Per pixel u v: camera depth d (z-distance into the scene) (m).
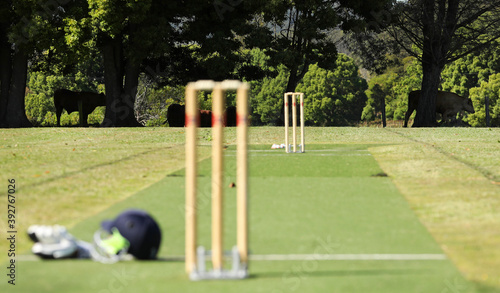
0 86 123.50
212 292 17.73
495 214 28.53
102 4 100.56
